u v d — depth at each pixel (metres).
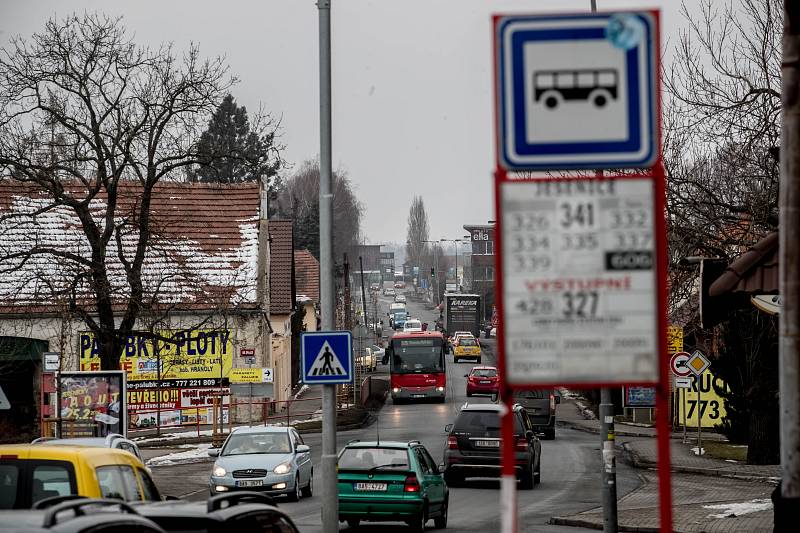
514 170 13.60
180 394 96.19
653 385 13.55
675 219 51.19
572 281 13.48
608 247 13.48
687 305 64.25
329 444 34.19
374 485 42.34
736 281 32.75
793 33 16.66
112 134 71.19
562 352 13.46
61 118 68.69
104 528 14.10
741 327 68.25
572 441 89.31
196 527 16.69
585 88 13.59
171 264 98.81
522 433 58.50
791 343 16.17
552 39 13.62
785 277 16.33
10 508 22.03
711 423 94.50
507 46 13.64
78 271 68.94
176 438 88.12
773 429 64.44
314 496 56.78
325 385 34.50
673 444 81.44
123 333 69.69
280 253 128.50
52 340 92.50
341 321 199.00
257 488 52.72
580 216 13.52
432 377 132.00
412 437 88.12
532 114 13.60
